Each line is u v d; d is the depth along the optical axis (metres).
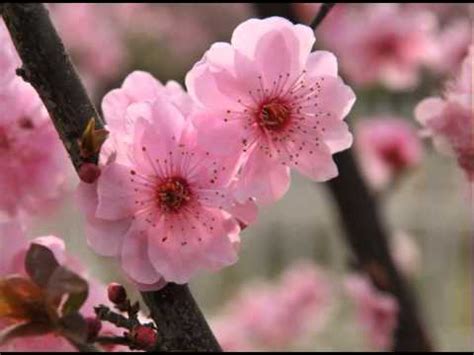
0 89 0.55
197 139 0.52
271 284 1.70
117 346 0.55
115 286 0.52
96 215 0.52
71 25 1.55
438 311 1.82
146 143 0.52
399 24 1.10
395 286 0.86
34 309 0.50
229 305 1.69
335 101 0.53
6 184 0.59
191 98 0.53
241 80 0.52
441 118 0.57
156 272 0.52
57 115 0.52
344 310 1.69
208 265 0.52
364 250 0.85
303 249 1.98
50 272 0.50
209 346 0.52
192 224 0.52
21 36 0.51
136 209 0.52
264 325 1.47
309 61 0.53
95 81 1.50
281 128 0.53
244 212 0.52
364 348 1.61
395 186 1.08
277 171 0.53
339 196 0.84
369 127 1.09
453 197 1.83
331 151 0.53
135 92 0.54
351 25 1.13
